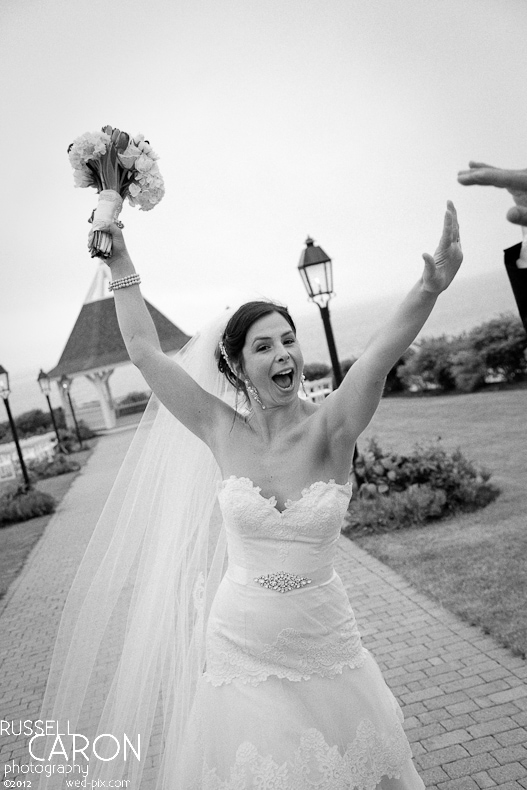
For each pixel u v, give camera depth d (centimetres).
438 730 347
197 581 270
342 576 625
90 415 3512
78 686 266
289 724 207
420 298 195
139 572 271
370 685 223
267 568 219
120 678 264
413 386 1984
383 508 762
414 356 1927
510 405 1434
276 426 232
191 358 278
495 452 1038
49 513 1307
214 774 211
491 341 1719
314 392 1767
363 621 511
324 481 222
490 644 430
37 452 2453
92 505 1297
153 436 277
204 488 273
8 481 1984
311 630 217
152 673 263
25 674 522
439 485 774
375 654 451
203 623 266
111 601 271
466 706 364
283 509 220
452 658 421
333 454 223
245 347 230
